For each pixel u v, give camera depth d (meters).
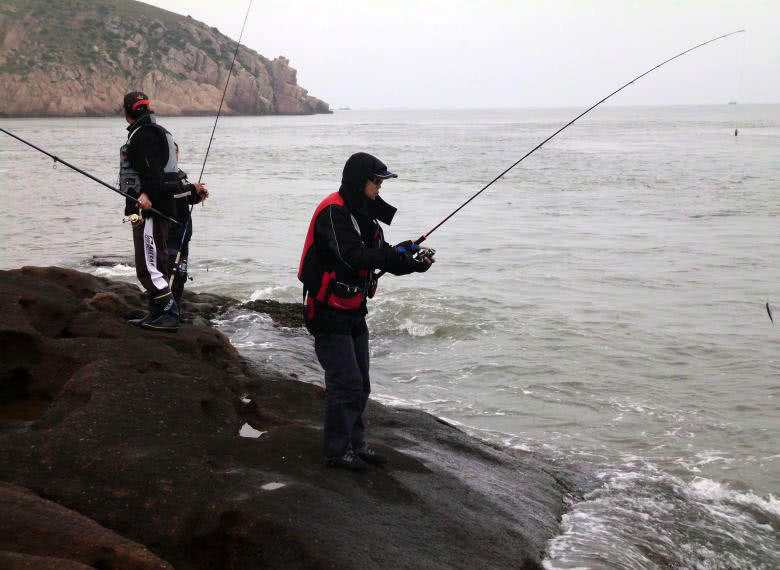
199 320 8.46
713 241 16.06
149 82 157.00
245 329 9.06
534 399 7.37
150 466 3.81
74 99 147.62
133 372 4.81
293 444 4.46
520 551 4.11
